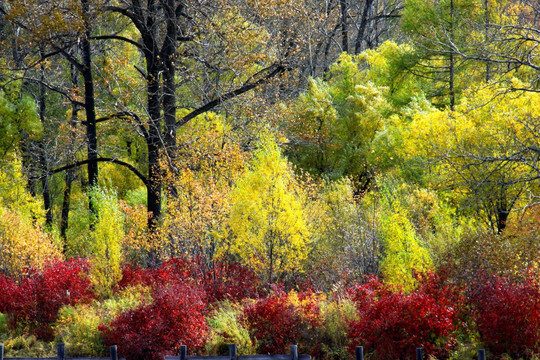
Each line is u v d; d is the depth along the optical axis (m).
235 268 12.55
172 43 18.22
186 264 12.62
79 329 10.44
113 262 12.90
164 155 16.52
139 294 11.84
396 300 8.59
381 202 11.16
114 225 13.07
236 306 10.59
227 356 8.55
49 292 11.81
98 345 9.82
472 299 8.62
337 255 12.62
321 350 9.16
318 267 12.59
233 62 18.00
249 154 15.77
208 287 12.00
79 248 19.30
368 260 12.51
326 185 18.45
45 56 18.17
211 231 12.41
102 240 12.90
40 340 10.99
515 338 7.96
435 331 8.31
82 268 13.44
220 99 18.09
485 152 12.34
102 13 17.34
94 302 12.09
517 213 11.32
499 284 8.37
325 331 9.47
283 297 9.98
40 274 12.66
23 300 11.69
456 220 12.80
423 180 15.14
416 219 12.72
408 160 16.44
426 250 10.15
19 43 17.30
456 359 7.99
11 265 13.25
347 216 13.99
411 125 15.55
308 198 14.24
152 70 18.38
